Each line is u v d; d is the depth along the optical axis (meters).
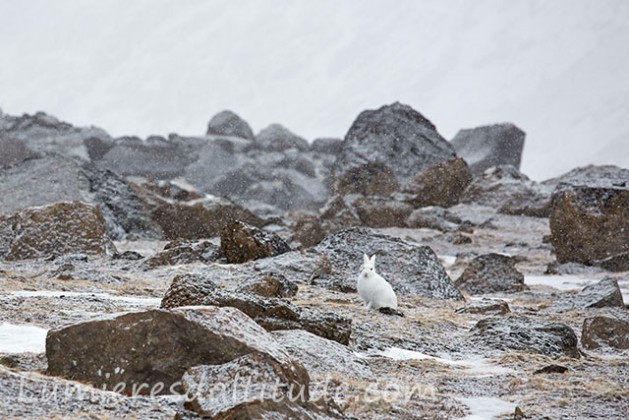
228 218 121.75
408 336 40.59
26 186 118.75
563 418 25.53
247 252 67.31
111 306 39.59
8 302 37.78
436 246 120.50
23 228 78.06
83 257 72.25
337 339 34.97
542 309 59.81
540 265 105.56
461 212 149.25
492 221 141.62
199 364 24.47
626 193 102.50
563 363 36.88
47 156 124.56
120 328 24.47
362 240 67.94
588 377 32.94
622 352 42.59
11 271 60.66
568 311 57.94
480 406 27.22
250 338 25.19
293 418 20.17
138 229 116.31
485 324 43.00
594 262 102.50
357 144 175.12
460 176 156.12
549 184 169.12
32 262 73.50
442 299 61.28
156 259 67.06
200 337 24.61
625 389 30.00
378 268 65.44
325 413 21.81
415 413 25.52
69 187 117.38
